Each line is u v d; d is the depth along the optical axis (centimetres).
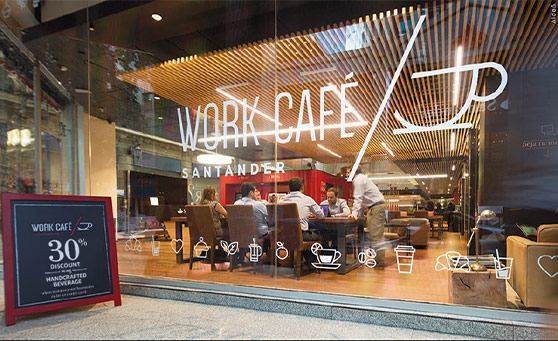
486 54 250
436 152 247
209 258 320
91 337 183
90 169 406
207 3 338
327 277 272
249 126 319
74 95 417
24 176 436
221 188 322
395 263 248
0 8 397
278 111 311
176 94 365
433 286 230
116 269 250
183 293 264
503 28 255
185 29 378
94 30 389
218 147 329
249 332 193
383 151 260
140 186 369
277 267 291
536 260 197
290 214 289
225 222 316
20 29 405
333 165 277
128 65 401
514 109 241
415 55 268
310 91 304
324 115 288
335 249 272
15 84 429
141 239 356
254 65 352
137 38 398
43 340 179
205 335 187
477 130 243
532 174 237
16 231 212
